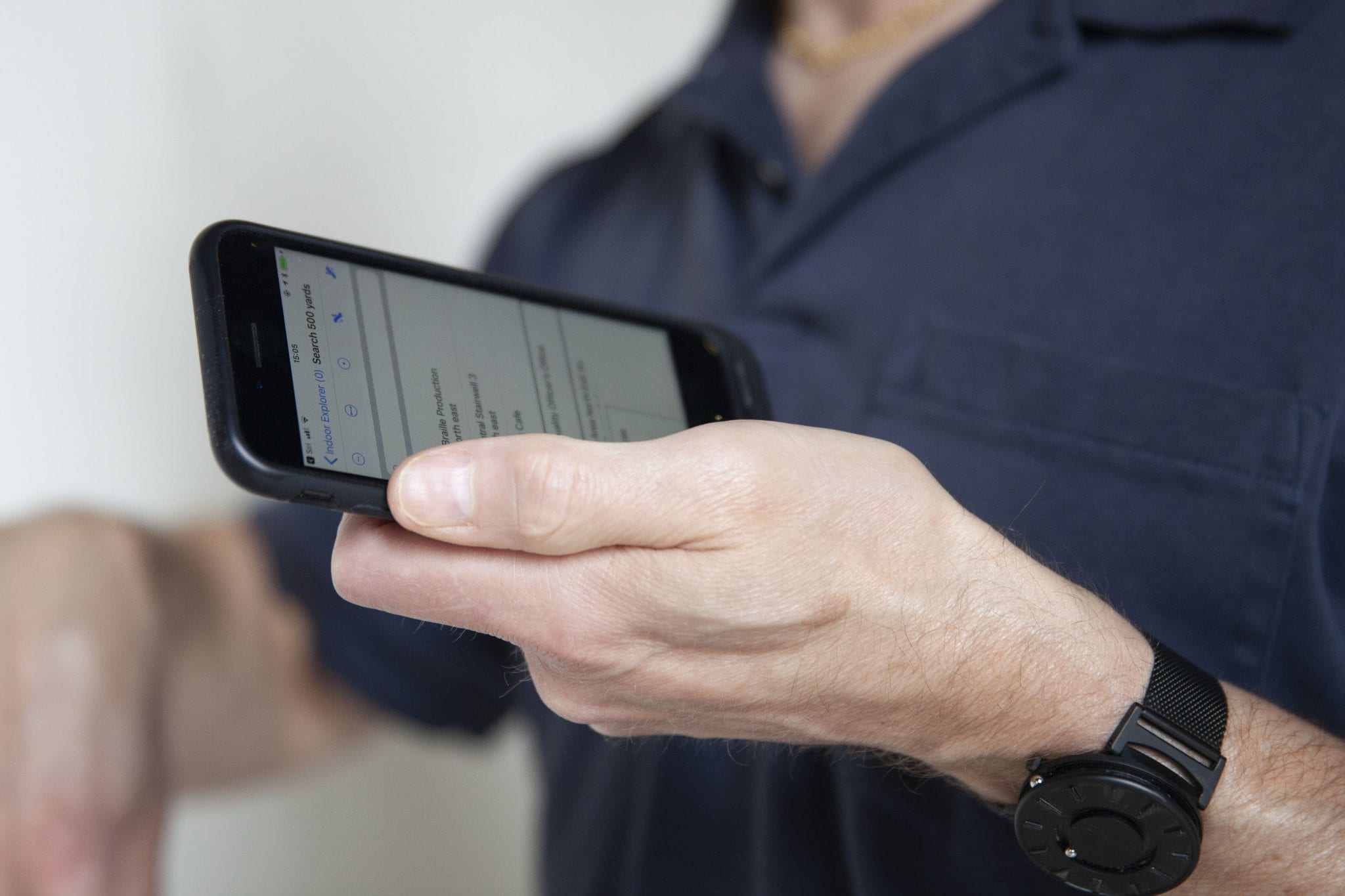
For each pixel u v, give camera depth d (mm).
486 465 305
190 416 1021
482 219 1173
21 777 607
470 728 802
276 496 337
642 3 1205
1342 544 427
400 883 1140
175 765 725
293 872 1089
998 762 387
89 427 987
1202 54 508
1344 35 472
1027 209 525
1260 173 471
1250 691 435
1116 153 512
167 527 828
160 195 995
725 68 677
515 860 1197
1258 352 448
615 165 791
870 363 552
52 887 616
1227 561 439
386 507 336
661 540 320
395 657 741
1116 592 461
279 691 764
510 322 438
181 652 720
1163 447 459
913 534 344
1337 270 439
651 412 454
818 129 661
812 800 519
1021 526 485
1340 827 361
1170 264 480
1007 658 357
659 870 570
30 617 630
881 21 650
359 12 1066
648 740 567
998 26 561
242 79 1020
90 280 973
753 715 386
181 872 1042
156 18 972
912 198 567
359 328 391
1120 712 362
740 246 646
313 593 736
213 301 353
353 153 1089
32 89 932
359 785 1105
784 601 335
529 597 333
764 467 322
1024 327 507
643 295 697
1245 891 379
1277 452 433
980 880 466
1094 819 361
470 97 1141
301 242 393
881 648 354
